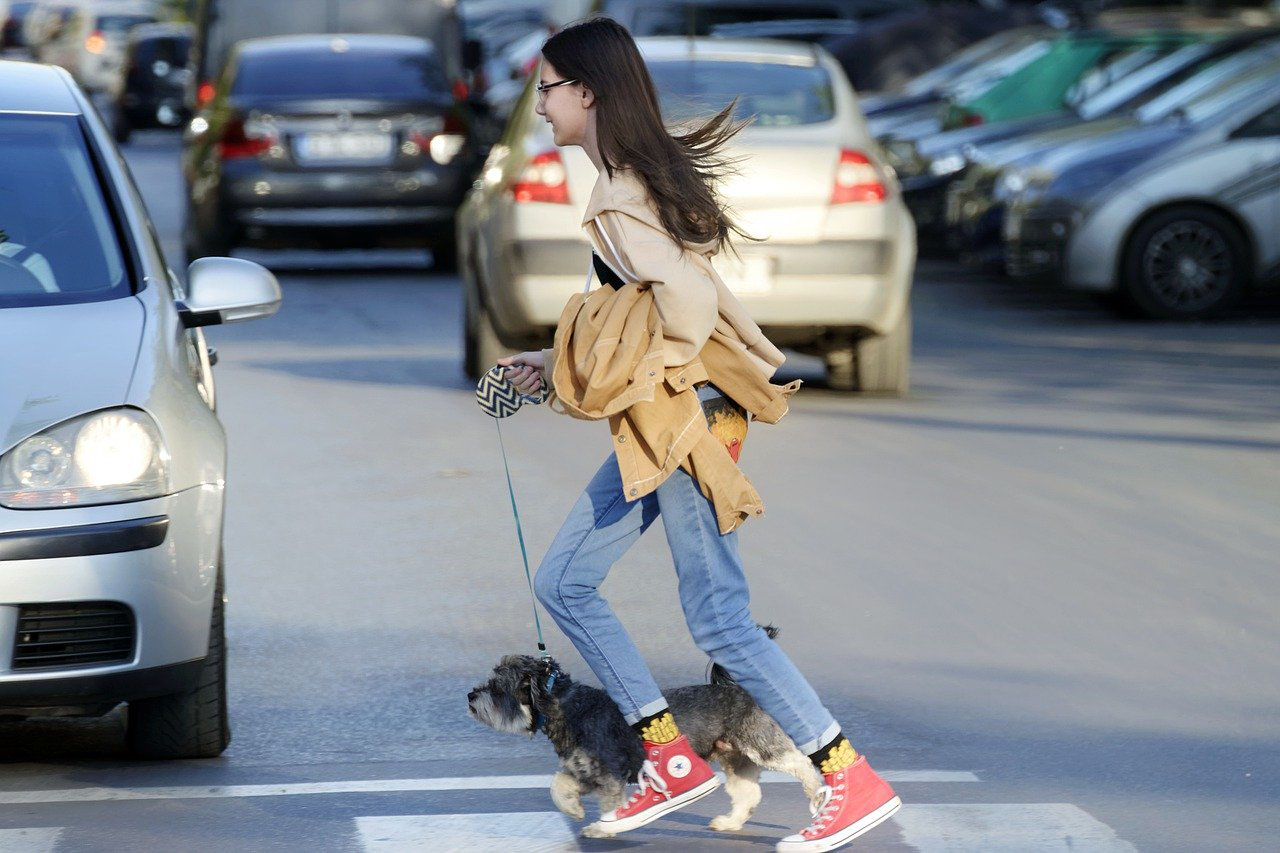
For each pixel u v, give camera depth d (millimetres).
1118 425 32219
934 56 72500
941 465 28781
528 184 32688
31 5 139500
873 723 17297
